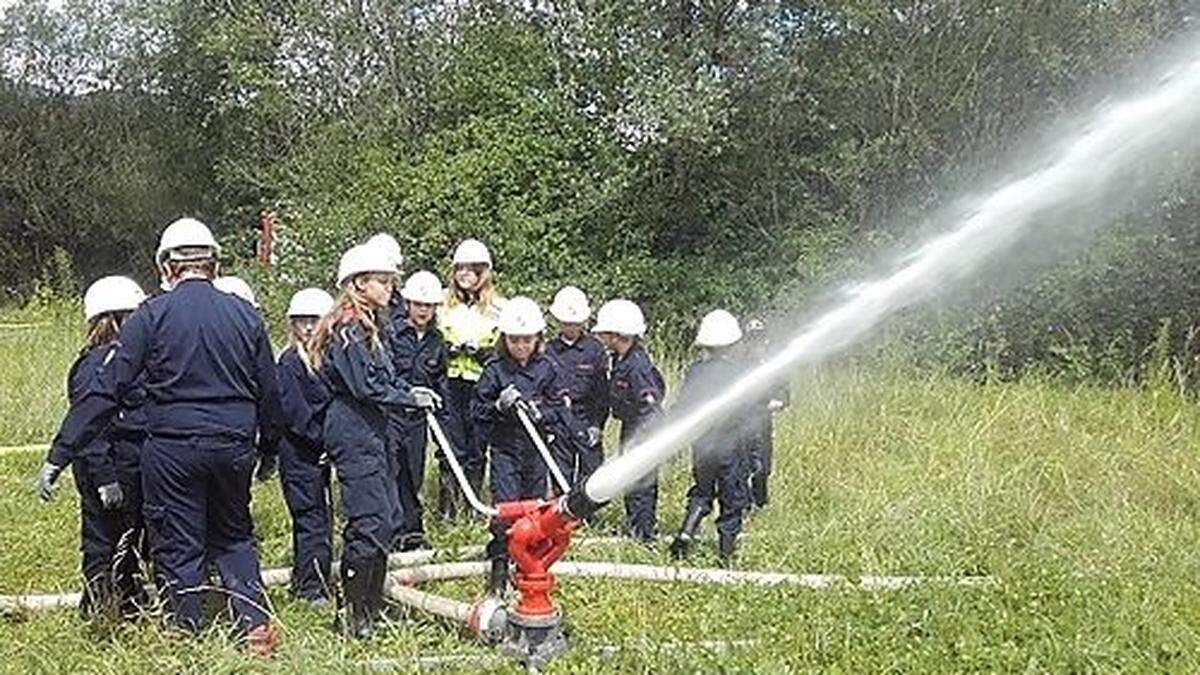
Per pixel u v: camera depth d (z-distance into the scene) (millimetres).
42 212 33031
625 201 19781
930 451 9414
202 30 29328
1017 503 8016
